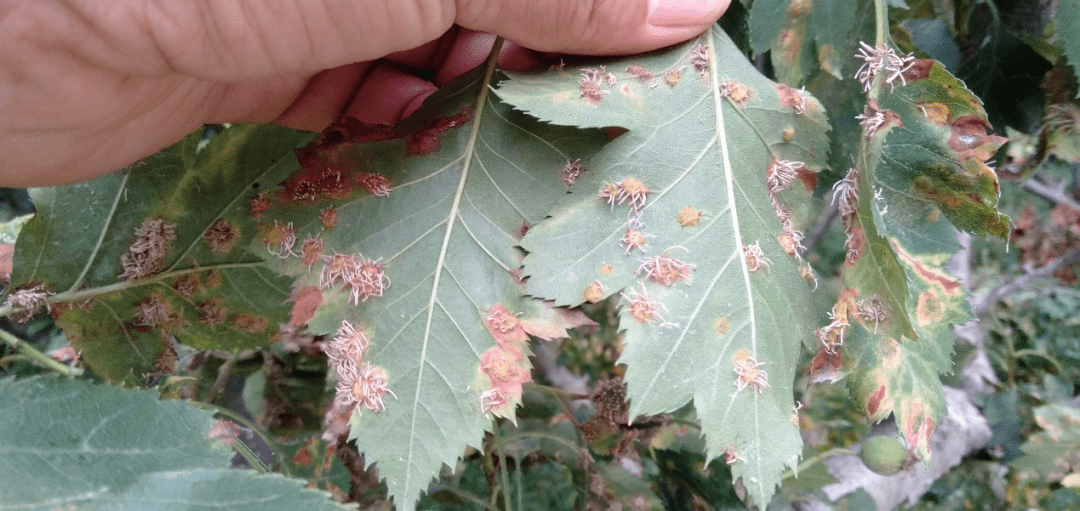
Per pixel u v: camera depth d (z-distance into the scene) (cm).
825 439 28
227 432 13
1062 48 13
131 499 8
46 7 10
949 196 10
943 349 11
